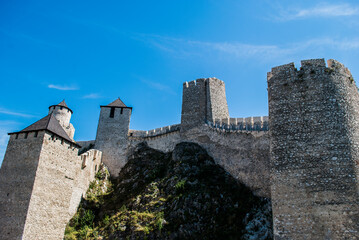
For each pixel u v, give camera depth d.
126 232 32.03
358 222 19.03
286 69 25.11
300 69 24.67
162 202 34.72
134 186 41.22
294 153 22.25
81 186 39.53
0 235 28.14
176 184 36.03
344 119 22.17
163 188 37.19
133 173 44.84
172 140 46.50
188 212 31.70
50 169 31.97
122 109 52.69
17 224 28.25
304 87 23.97
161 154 46.41
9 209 29.12
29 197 29.19
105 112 52.44
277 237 20.38
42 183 30.69
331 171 20.86
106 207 39.06
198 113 44.94
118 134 50.62
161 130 49.88
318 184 20.78
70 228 34.41
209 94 45.91
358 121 22.45
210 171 37.19
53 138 33.22
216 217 30.91
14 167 31.20
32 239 28.44
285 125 23.36
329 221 19.59
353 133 21.83
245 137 37.03
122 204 38.19
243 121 40.38
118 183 44.38
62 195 32.88
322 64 24.28
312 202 20.44
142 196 37.28
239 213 30.94
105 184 44.06
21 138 32.66
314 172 21.20
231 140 38.44
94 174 44.72
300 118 23.14
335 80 23.48
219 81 47.97
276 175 22.12
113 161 48.50
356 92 23.67
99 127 51.31
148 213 33.75
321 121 22.50
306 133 22.53
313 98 23.39
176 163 40.34
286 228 20.36
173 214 32.19
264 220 29.30
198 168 38.03
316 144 21.95
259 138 35.66
